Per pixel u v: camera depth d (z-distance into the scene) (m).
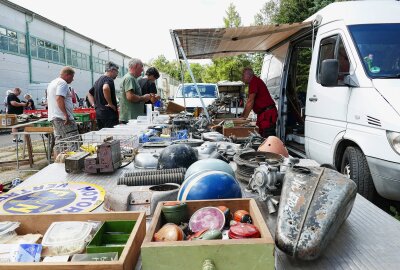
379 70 3.20
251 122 3.86
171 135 3.04
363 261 0.92
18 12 21.47
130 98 4.82
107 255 0.80
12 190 1.54
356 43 3.41
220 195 1.17
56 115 4.83
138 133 2.77
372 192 3.06
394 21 3.55
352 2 3.87
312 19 4.50
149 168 1.89
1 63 19.73
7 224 0.97
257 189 1.30
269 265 0.78
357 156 3.15
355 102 3.22
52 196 1.44
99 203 1.35
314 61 4.22
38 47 23.89
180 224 1.03
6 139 11.07
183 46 6.10
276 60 6.25
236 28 4.56
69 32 28.59
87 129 8.88
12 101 10.34
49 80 25.36
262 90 5.13
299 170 1.17
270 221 1.16
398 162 2.66
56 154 2.29
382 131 2.81
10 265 0.74
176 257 0.78
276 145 1.80
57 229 0.92
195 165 1.41
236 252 0.78
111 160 1.79
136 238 0.89
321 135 3.91
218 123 3.70
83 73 31.48
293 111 6.15
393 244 1.01
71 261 0.77
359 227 1.13
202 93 10.29
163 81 31.94
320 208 0.97
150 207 1.22
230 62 32.16
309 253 0.87
